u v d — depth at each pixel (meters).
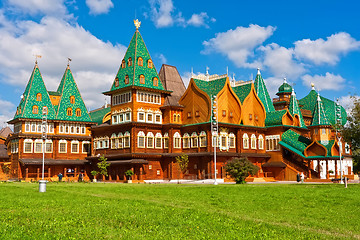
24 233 16.91
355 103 54.69
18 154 76.69
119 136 71.56
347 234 18.84
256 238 16.94
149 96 71.56
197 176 68.62
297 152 70.75
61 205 25.31
